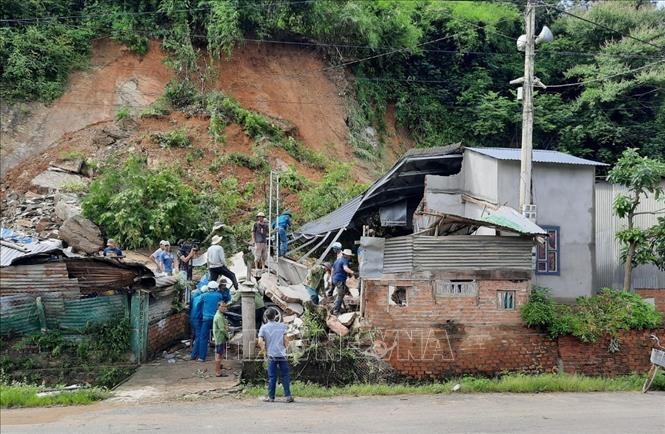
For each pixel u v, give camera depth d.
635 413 12.65
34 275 14.69
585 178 18.69
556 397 14.23
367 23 35.72
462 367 15.39
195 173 28.16
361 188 29.17
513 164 18.11
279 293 17.48
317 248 21.81
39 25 31.05
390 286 15.43
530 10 17.72
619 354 16.11
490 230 17.59
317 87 34.94
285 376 13.22
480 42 40.97
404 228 22.16
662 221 19.38
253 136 30.58
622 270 20.77
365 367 15.02
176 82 31.47
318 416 11.79
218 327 14.77
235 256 22.31
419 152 20.09
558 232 18.33
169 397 13.27
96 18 32.34
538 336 15.78
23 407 12.59
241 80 32.97
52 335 14.66
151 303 15.97
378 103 37.28
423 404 13.20
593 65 38.34
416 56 40.03
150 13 32.69
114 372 14.67
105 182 24.08
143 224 23.30
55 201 25.06
